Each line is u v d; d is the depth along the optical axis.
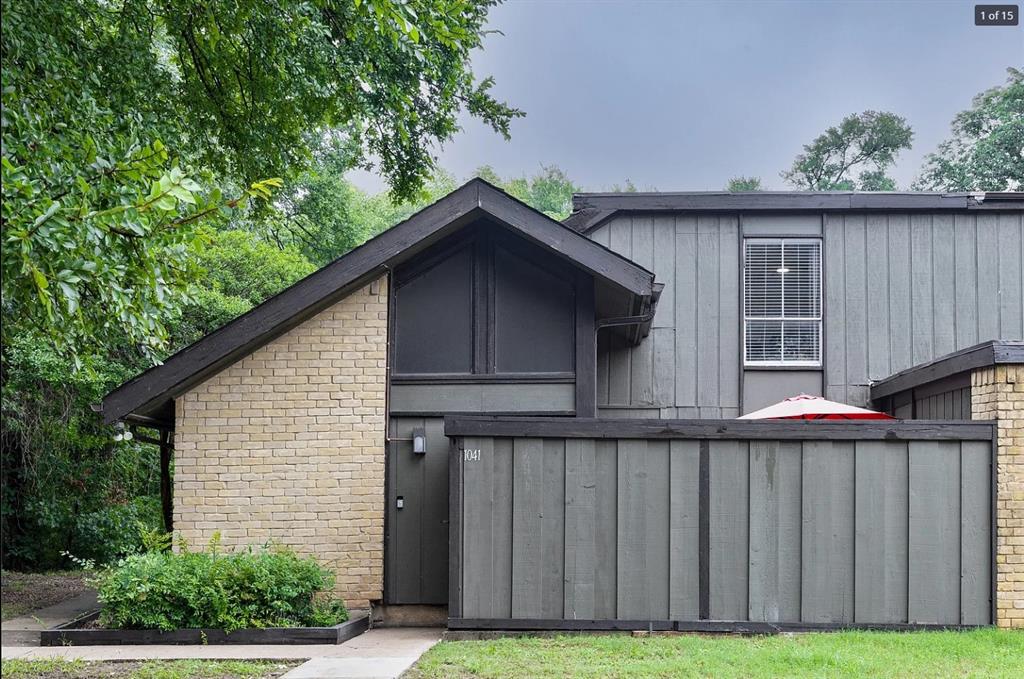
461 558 10.18
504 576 10.16
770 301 15.70
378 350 11.80
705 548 10.14
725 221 15.81
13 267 6.08
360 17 12.46
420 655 8.97
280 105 14.09
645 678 7.82
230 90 13.86
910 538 10.07
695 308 15.66
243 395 11.76
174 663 8.71
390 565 11.73
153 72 12.92
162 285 7.10
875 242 15.66
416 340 12.10
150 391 11.40
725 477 10.21
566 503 10.21
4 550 18.14
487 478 10.25
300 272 25.45
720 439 10.23
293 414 11.74
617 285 11.52
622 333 15.09
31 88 8.55
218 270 23.61
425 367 12.06
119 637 9.88
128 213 6.33
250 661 8.89
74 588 15.23
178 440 11.71
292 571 10.55
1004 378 10.11
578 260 11.39
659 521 10.18
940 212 15.62
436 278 12.19
